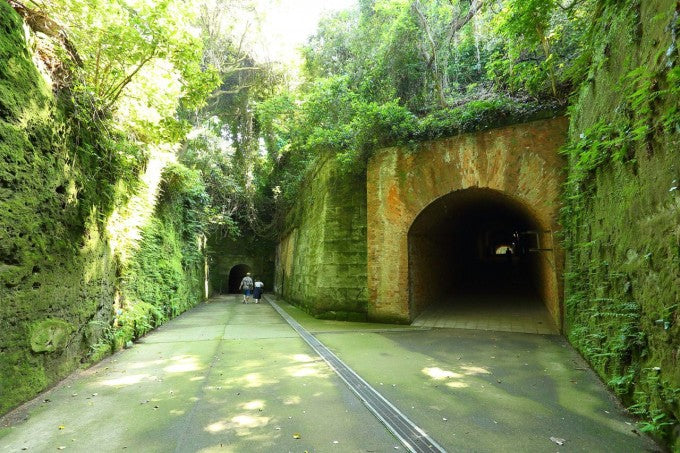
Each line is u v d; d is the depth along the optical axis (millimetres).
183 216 15734
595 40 5527
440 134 9734
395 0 12359
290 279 19234
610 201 4684
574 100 7234
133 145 7422
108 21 5441
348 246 11375
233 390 4746
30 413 3988
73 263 5512
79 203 5762
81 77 5773
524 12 7273
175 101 7887
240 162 22688
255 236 28938
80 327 5734
